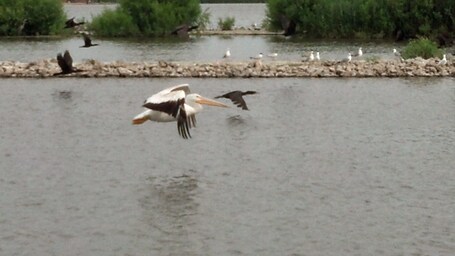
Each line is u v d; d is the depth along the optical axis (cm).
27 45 7569
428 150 2767
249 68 4825
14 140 2934
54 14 8825
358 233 1861
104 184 2280
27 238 1827
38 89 4222
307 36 8538
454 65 4947
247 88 4256
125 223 1927
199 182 2302
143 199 2123
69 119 3362
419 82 4550
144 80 4609
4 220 1947
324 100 3884
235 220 1945
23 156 2658
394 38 8206
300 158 2628
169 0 8956
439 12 7938
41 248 1767
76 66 4844
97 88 4269
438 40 7644
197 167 2488
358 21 8306
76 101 3834
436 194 2183
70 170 2450
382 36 8231
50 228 1891
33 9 8744
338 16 8344
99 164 2531
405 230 1880
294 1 8675
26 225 1912
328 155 2677
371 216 1983
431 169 2477
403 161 2591
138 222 1933
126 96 3994
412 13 8019
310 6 8600
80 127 3181
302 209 2036
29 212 2012
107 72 4753
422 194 2183
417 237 1836
